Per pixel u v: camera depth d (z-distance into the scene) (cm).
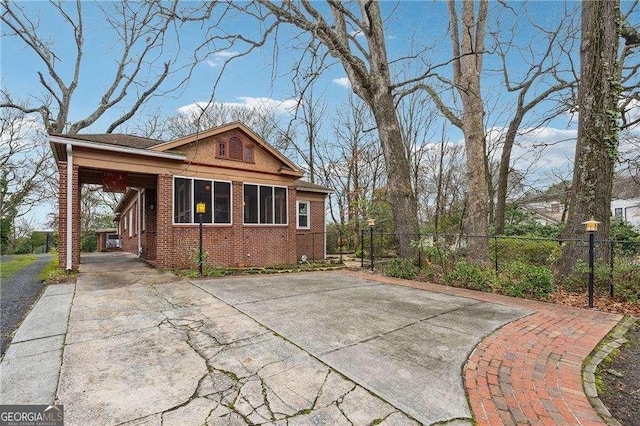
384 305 495
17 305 488
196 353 309
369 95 909
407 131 2066
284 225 1188
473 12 866
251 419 207
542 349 325
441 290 623
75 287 618
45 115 1550
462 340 342
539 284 549
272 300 524
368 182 2138
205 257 831
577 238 629
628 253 584
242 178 1084
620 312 462
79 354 307
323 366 280
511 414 215
